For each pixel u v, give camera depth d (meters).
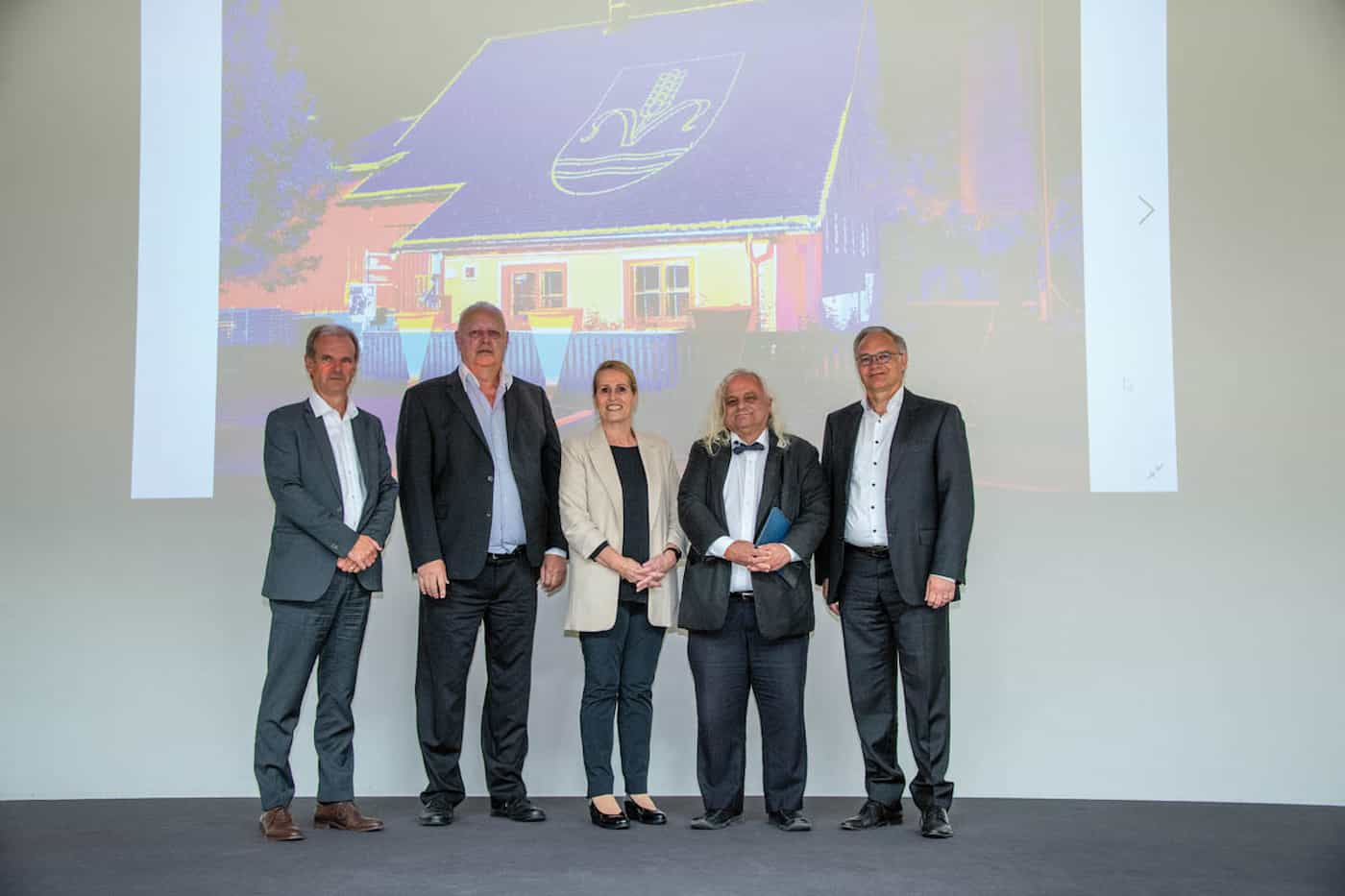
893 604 3.42
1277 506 3.98
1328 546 3.95
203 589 4.25
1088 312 4.11
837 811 3.72
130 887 2.64
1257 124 4.09
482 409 3.61
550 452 3.71
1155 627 4.00
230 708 4.20
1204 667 3.96
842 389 4.17
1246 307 4.05
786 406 4.19
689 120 4.33
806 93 4.29
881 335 3.48
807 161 4.26
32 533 4.29
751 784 4.09
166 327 4.35
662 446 3.73
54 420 4.34
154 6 4.46
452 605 3.49
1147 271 4.10
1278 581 3.96
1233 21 4.13
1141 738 3.97
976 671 4.05
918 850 3.06
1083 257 4.13
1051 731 4.00
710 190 4.29
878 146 4.23
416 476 3.50
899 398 3.51
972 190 4.19
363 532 3.43
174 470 4.30
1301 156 4.07
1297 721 3.91
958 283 4.17
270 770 3.28
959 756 4.03
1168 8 4.15
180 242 4.38
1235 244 4.07
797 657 3.46
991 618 4.06
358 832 3.34
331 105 4.43
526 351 4.32
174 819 3.62
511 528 3.55
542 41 4.43
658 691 4.17
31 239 4.40
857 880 2.71
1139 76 4.15
